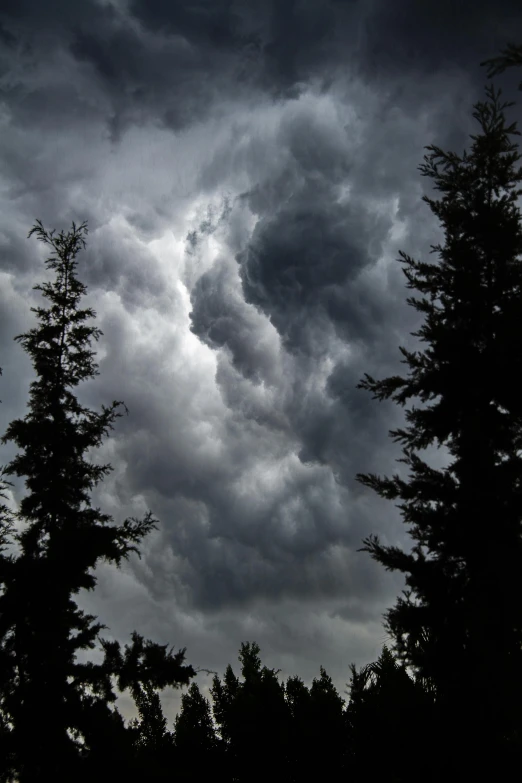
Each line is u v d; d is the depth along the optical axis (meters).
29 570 18.48
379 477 15.41
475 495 14.02
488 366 14.74
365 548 15.15
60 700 17.84
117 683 18.12
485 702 13.23
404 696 16.03
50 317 22.56
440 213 16.81
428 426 15.59
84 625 19.38
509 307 14.97
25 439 20.39
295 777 22.75
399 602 14.73
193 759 24.14
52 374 21.64
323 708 22.89
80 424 21.50
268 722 23.52
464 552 14.10
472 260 15.84
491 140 16.45
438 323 15.52
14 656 18.45
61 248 23.22
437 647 14.01
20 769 17.47
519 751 13.05
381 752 18.83
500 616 13.23
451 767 13.41
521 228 15.67
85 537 19.05
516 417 15.08
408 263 16.66
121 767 17.58
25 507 20.23
